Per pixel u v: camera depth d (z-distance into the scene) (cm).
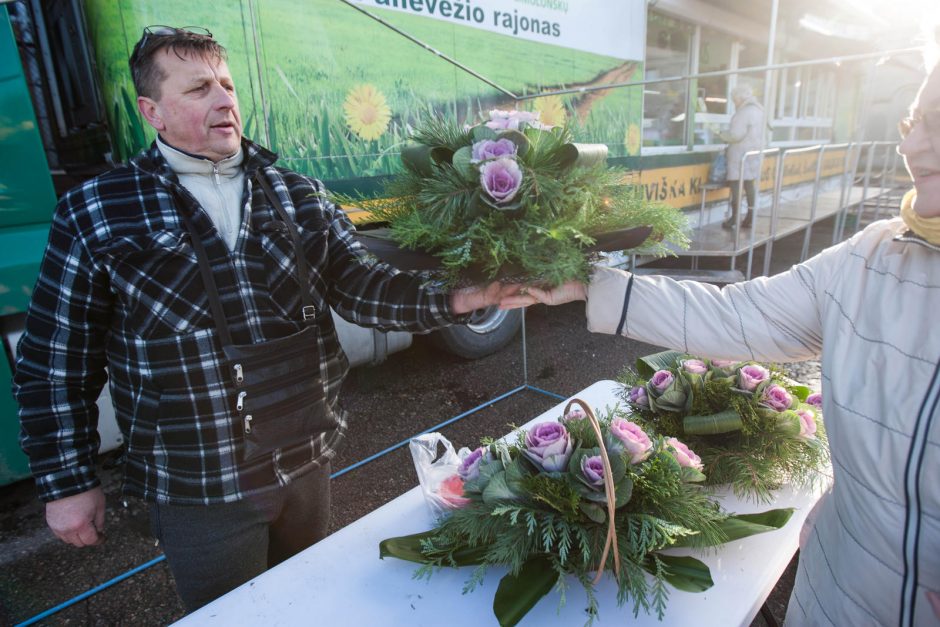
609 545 103
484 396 349
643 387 159
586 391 199
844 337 92
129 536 232
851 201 712
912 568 83
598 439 103
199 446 119
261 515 127
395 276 138
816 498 141
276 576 119
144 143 216
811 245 737
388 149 282
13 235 206
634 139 459
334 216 144
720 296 110
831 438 94
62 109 262
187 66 114
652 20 489
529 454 114
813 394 161
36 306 115
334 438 143
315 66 250
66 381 117
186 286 115
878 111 779
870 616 90
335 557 124
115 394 122
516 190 95
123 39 209
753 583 112
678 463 115
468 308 129
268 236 124
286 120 244
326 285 139
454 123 115
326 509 147
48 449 117
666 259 597
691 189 562
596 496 104
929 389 80
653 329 113
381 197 115
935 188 79
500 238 95
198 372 117
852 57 293
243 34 227
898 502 83
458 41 305
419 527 134
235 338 120
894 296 86
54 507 120
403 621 107
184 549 126
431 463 146
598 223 108
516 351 423
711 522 116
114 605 198
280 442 124
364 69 267
